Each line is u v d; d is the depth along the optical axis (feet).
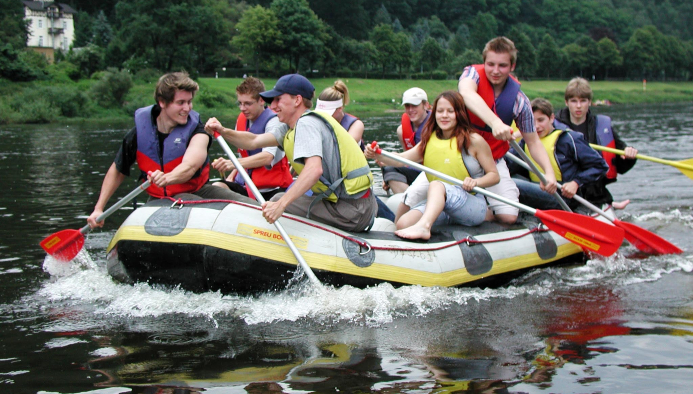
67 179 29.86
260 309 11.41
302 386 8.29
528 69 246.27
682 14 454.81
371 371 8.81
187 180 12.69
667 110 132.05
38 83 113.80
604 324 10.84
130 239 11.93
